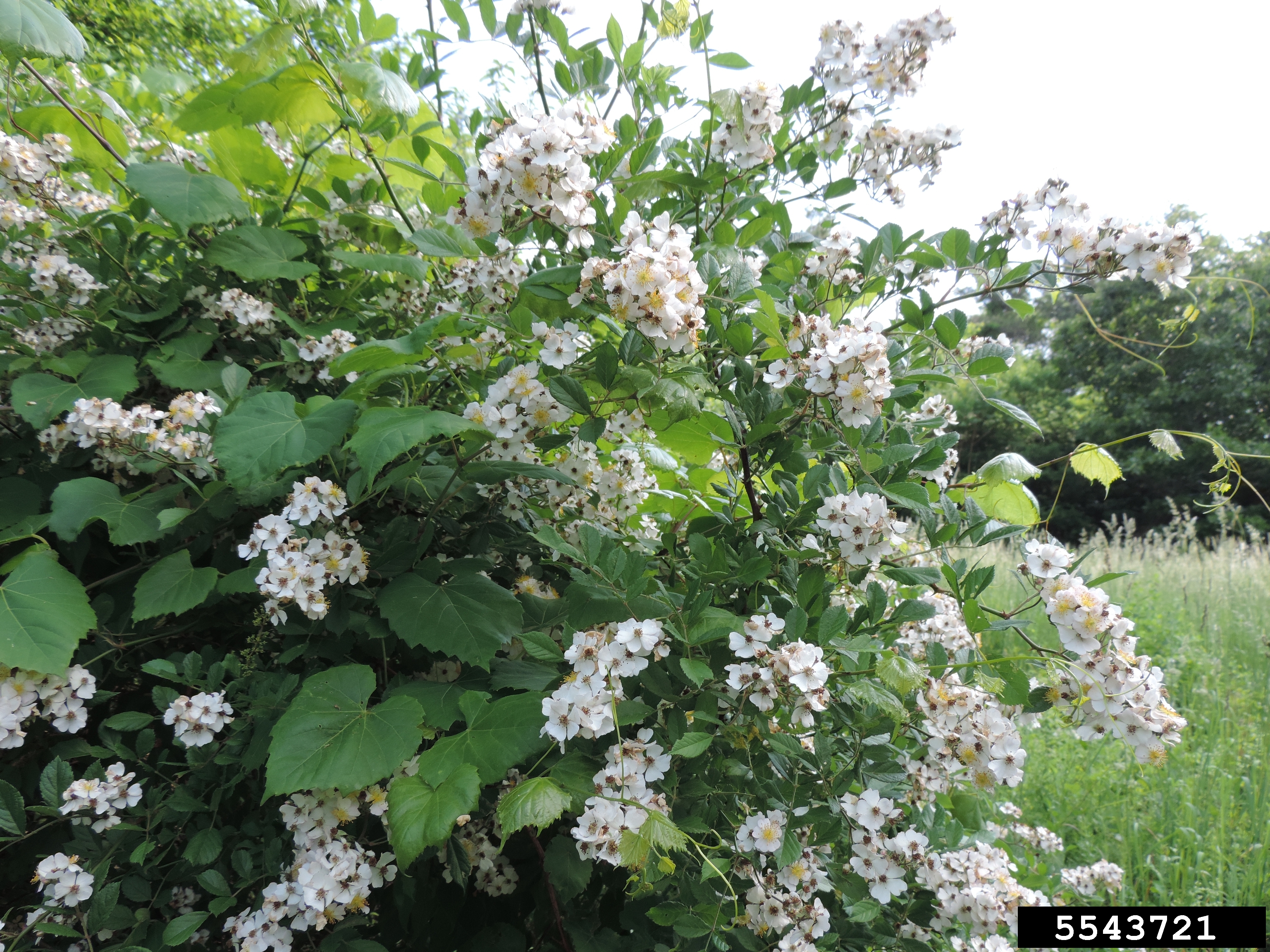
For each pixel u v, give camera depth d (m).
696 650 1.48
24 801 1.39
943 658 1.49
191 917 1.30
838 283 1.96
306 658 1.63
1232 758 3.88
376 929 1.71
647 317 1.34
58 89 2.29
